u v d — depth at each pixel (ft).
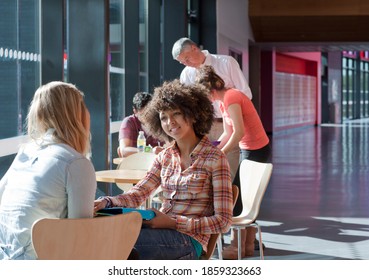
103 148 24.40
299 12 68.64
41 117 10.80
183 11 39.29
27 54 21.31
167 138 13.03
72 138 10.78
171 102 12.46
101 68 24.25
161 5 39.45
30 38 21.63
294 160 54.08
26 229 10.41
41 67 22.34
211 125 12.79
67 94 10.83
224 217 12.22
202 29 48.93
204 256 12.49
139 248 11.82
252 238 21.93
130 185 22.17
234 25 58.70
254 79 82.48
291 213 30.01
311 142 74.90
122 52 33.04
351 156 57.31
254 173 18.52
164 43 39.45
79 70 24.31
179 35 39.37
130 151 23.53
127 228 10.85
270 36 75.05
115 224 10.65
